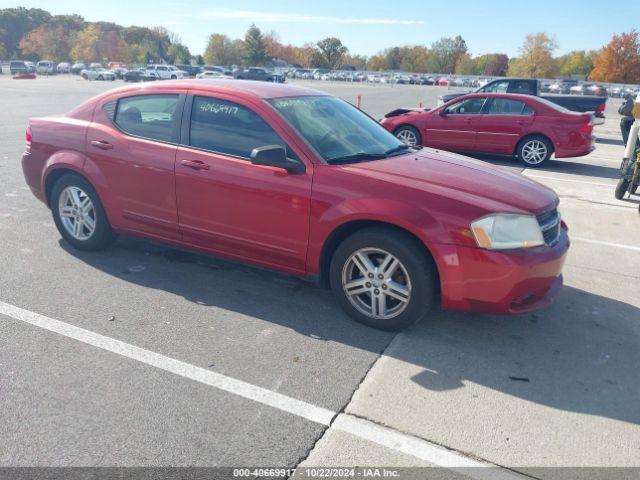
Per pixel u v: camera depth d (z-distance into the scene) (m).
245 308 4.20
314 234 3.92
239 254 4.36
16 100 22.98
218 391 3.14
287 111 4.24
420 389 3.24
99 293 4.36
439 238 3.53
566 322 4.19
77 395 3.05
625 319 4.28
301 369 3.40
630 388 3.35
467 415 3.01
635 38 73.06
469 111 11.69
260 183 4.05
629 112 7.88
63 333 3.72
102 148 4.79
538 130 10.93
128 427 2.81
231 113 4.30
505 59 113.12
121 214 4.83
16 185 7.76
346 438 2.80
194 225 4.46
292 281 4.74
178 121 4.50
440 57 111.94
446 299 3.64
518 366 3.54
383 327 3.89
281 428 2.85
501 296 3.53
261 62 94.38
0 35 112.69
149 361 3.42
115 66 75.62
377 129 4.89
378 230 3.74
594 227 6.79
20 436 2.72
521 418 3.01
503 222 3.53
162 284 4.58
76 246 5.23
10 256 5.07
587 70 100.81
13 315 3.94
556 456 2.73
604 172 10.82
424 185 3.74
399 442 2.78
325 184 3.85
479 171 4.23
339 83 64.56
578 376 3.46
